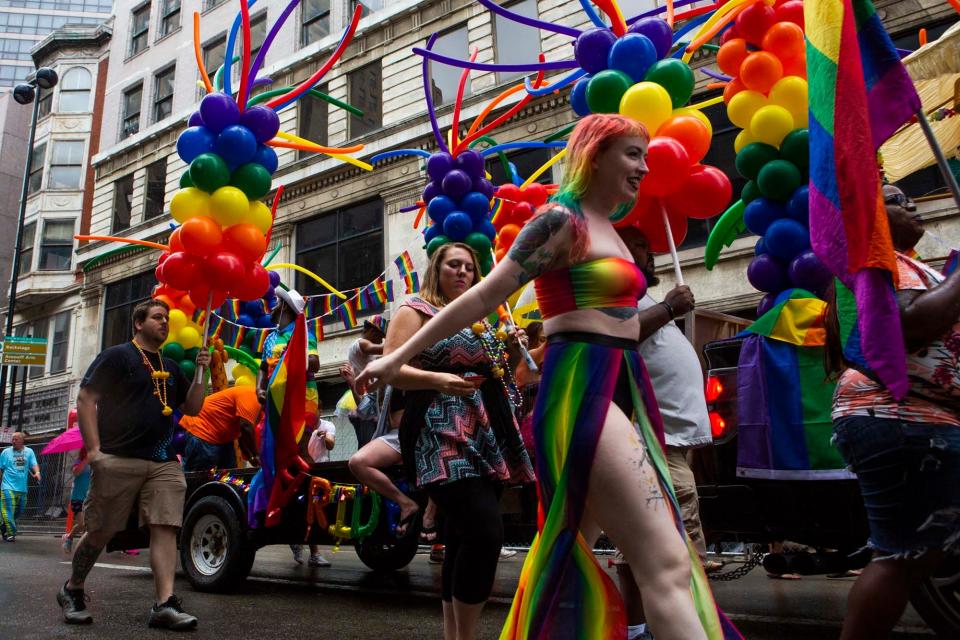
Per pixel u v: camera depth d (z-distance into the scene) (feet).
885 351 6.33
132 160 76.38
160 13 79.10
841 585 18.28
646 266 11.03
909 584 6.66
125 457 12.76
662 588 5.43
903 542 6.51
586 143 6.38
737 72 15.25
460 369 9.17
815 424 11.23
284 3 66.13
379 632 12.60
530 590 5.81
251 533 17.12
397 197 53.57
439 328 6.03
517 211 20.39
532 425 6.13
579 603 5.59
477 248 19.62
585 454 5.62
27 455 43.01
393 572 21.25
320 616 14.20
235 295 17.29
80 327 78.54
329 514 16.44
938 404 6.71
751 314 37.68
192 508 18.45
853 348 6.88
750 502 11.79
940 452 6.45
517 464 9.43
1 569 23.39
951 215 30.14
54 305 83.41
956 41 15.47
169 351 21.35
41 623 13.26
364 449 12.70
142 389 13.15
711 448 12.64
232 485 17.78
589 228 6.21
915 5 34.45
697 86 39.96
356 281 55.67
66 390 77.30
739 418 12.09
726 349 12.94
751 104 14.57
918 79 16.31
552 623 5.61
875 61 7.70
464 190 20.20
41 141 93.97
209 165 16.26
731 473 12.29
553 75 46.65
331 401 54.65
